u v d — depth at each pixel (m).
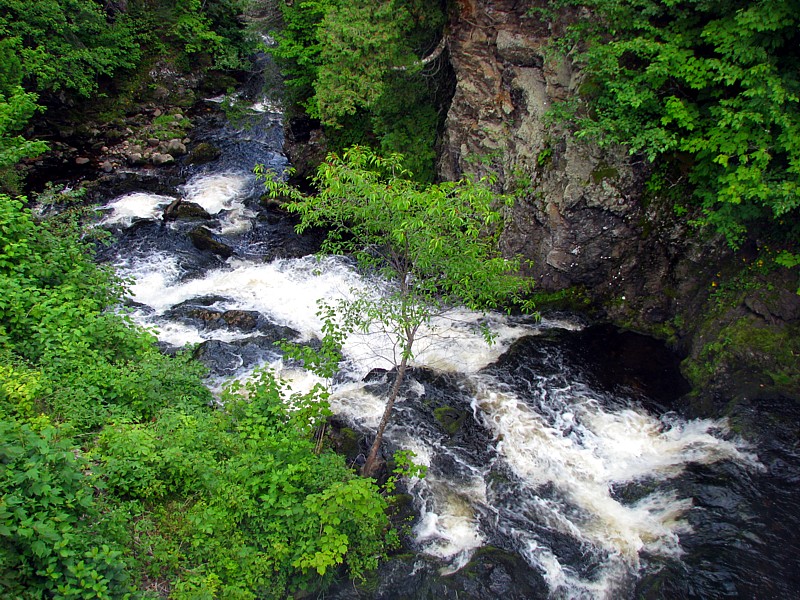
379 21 15.93
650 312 13.96
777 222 11.91
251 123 27.91
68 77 25.16
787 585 7.84
